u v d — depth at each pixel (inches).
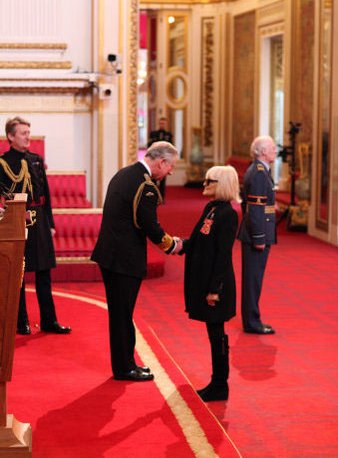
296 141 714.8
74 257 389.1
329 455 190.1
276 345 285.6
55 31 485.7
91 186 500.1
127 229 225.3
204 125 930.1
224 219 220.1
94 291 368.8
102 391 217.5
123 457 175.2
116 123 498.0
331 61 528.4
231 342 288.7
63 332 276.2
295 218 583.2
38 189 274.5
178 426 193.0
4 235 160.6
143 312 333.4
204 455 176.9
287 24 730.2
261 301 355.9
